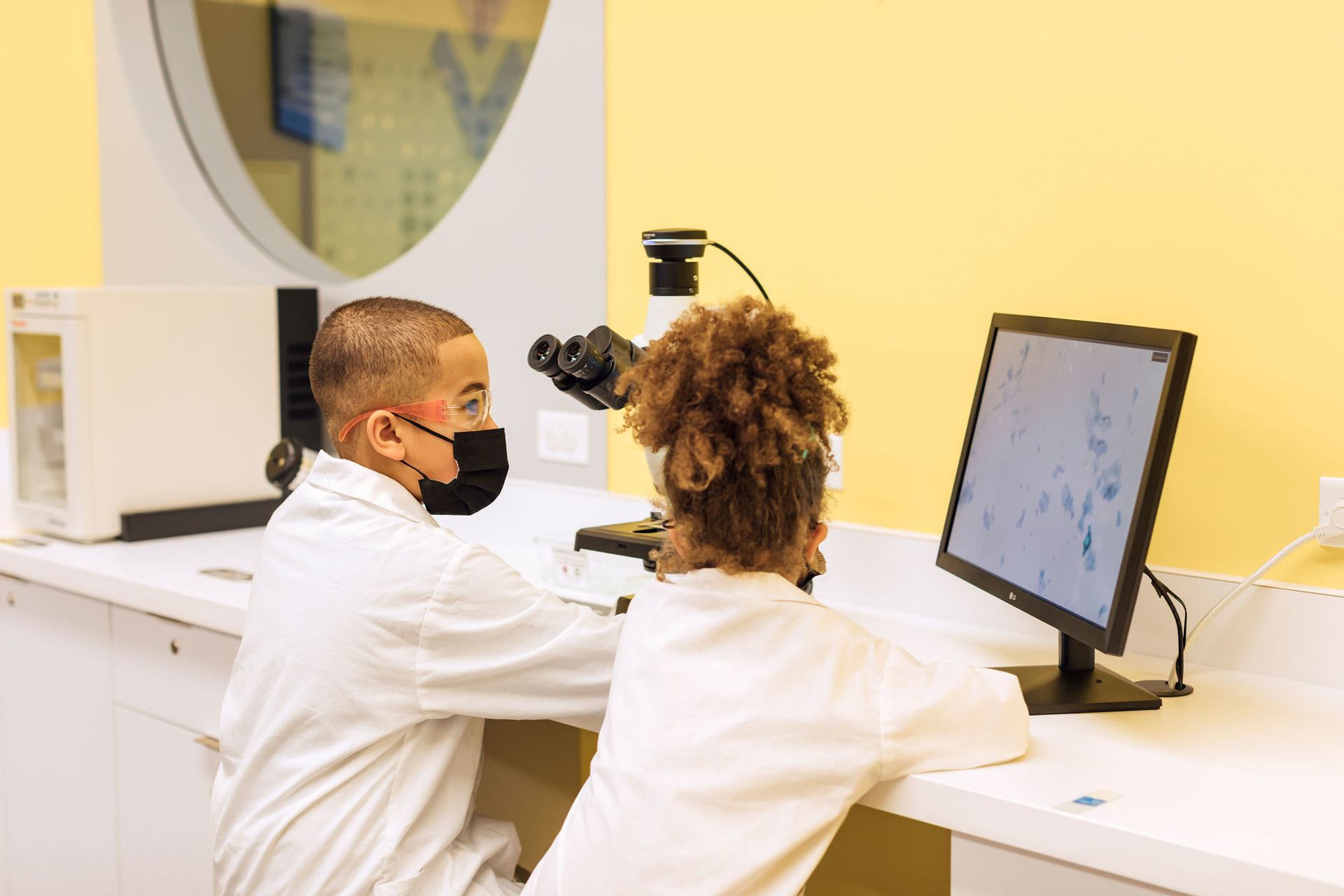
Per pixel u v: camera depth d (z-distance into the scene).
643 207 2.12
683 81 2.05
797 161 1.93
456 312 2.44
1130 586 1.22
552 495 2.27
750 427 1.07
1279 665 1.51
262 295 2.51
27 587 2.27
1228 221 1.54
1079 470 1.35
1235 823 1.05
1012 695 1.20
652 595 1.17
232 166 2.96
